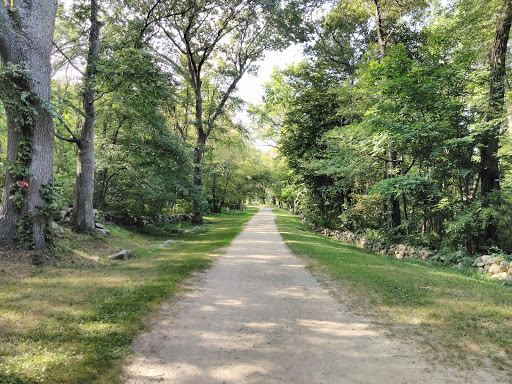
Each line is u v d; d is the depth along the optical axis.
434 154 11.54
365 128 13.84
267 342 3.88
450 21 13.76
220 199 37.75
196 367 3.25
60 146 17.73
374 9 17.64
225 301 5.47
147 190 14.20
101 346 3.53
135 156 14.88
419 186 11.93
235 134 28.02
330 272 7.65
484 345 3.78
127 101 12.10
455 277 7.59
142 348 3.63
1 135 17.72
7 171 7.30
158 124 14.94
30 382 2.70
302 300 5.59
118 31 12.84
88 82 10.36
